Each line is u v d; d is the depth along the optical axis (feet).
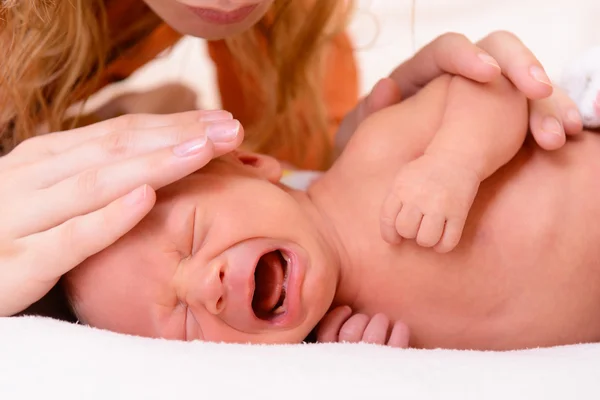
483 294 3.14
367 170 3.37
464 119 3.15
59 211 2.74
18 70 4.15
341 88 6.05
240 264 2.78
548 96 3.17
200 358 2.24
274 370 2.15
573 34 6.17
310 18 5.41
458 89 3.31
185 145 2.69
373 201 3.28
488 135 3.10
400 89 3.97
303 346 2.47
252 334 2.84
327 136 5.74
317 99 5.71
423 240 2.90
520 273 3.12
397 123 3.43
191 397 2.05
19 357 2.30
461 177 2.96
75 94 4.72
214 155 2.77
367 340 2.96
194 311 2.82
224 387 2.08
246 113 5.91
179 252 2.85
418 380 2.08
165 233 2.84
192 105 6.10
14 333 2.47
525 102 3.27
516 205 3.19
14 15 4.00
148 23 5.15
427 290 3.17
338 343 2.57
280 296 2.97
